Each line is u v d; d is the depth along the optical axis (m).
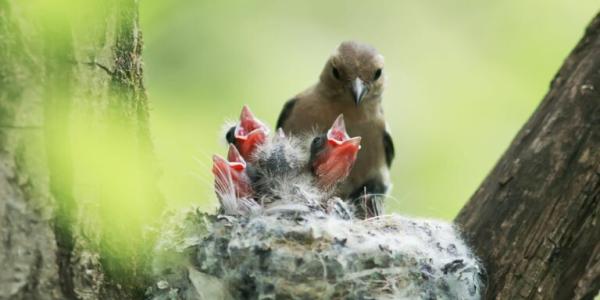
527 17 18.55
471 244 10.30
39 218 7.43
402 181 16.94
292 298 9.10
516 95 17.55
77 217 7.62
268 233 9.36
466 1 19.47
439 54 18.95
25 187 7.38
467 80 18.06
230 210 10.38
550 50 17.91
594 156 9.95
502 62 18.19
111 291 8.02
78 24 7.75
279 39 17.27
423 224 10.55
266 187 11.80
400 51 19.16
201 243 9.17
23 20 7.37
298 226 9.55
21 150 7.37
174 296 8.78
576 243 9.92
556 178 10.05
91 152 7.66
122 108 8.28
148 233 8.74
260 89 16.28
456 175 16.73
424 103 18.06
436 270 9.73
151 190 8.88
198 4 14.56
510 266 10.05
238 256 9.14
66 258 7.57
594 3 18.16
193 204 10.17
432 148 17.28
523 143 10.43
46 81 7.50
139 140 8.61
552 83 10.57
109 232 7.99
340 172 12.53
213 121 12.50
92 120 7.80
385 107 18.11
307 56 17.72
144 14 12.45
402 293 9.47
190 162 10.62
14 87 7.34
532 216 10.08
